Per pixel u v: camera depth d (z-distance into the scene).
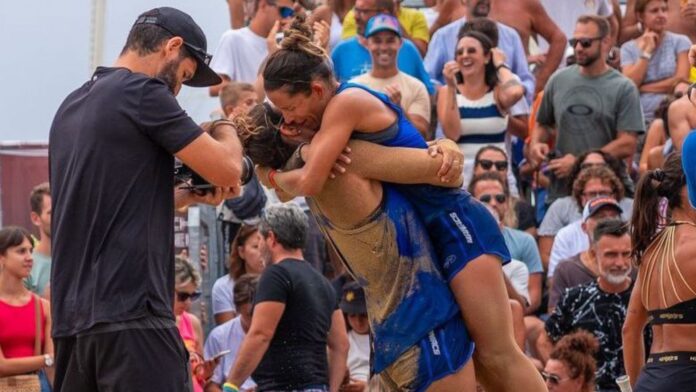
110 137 8.01
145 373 7.89
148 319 7.95
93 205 7.97
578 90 16.11
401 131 7.99
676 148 14.23
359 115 7.82
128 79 8.11
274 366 11.57
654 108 17.44
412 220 8.06
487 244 8.15
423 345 8.02
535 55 18.25
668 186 9.76
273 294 11.48
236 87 14.59
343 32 17.05
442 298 8.09
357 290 13.39
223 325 13.23
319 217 8.29
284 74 7.76
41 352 12.09
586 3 18.66
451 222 8.10
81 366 8.02
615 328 12.36
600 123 16.03
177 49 8.30
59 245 8.06
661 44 17.59
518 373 8.16
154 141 8.06
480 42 15.70
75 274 8.02
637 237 9.91
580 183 14.97
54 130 8.26
